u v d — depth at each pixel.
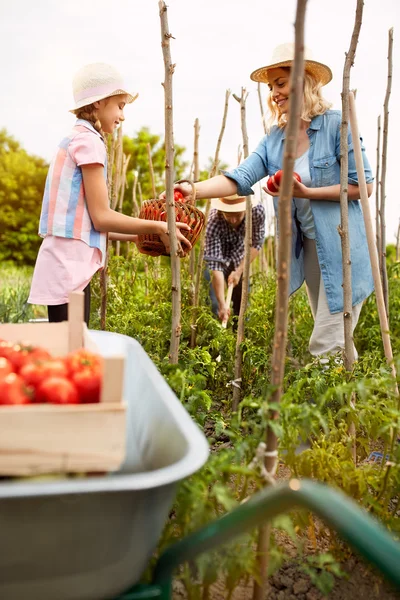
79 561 1.35
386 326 2.85
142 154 22.22
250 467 1.93
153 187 5.14
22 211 26.16
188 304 4.41
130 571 1.43
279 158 3.57
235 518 1.34
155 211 3.30
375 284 2.85
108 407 1.41
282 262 1.77
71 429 1.40
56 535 1.30
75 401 1.52
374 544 1.02
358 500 2.26
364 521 1.07
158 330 3.91
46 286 3.03
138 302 4.59
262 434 2.09
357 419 2.41
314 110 3.34
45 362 1.62
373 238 2.83
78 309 2.22
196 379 2.53
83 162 2.97
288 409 2.10
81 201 3.03
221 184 3.60
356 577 2.24
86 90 3.05
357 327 4.46
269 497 1.27
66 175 3.01
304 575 2.26
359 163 2.81
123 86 3.11
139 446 1.94
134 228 3.08
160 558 1.50
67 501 1.26
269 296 4.72
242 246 5.33
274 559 1.84
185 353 3.42
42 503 1.25
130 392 2.32
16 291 6.91
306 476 2.24
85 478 1.39
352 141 3.09
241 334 3.65
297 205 3.52
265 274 5.84
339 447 2.38
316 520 2.56
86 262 3.06
